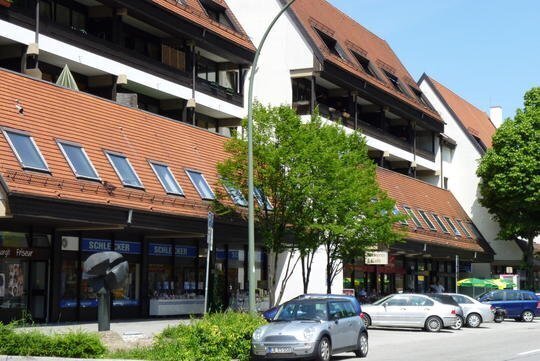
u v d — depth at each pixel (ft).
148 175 87.56
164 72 108.78
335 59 137.69
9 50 89.71
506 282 156.97
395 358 61.93
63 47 92.68
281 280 119.44
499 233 178.50
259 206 91.66
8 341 50.49
